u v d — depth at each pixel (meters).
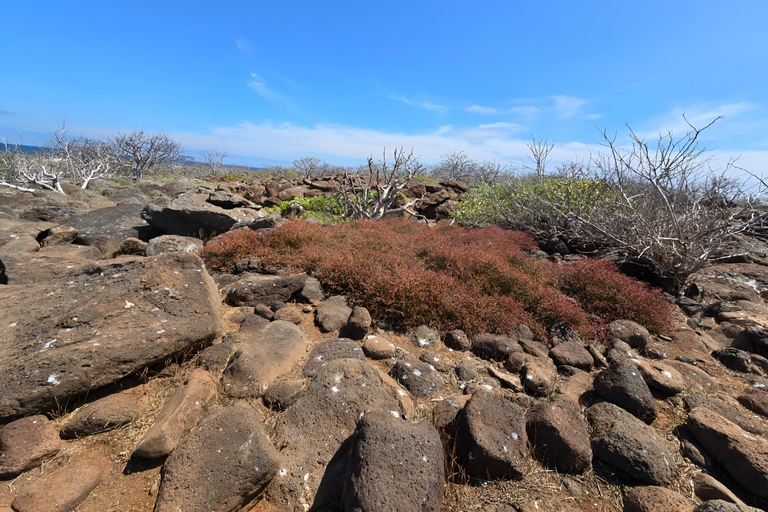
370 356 3.67
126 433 2.54
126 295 3.38
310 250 5.93
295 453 2.43
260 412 2.83
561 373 3.70
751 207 5.89
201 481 2.10
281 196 14.27
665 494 2.27
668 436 2.87
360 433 2.23
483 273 5.29
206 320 3.42
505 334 4.15
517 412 2.74
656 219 6.52
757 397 3.31
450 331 4.10
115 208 8.89
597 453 2.63
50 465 2.29
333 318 4.23
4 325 3.11
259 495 2.19
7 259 4.93
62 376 2.60
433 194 13.39
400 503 1.92
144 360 2.94
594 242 8.06
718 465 2.62
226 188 17.05
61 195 11.15
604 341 4.29
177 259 3.81
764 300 5.88
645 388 3.07
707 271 6.93
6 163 16.92
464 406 2.72
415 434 2.22
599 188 8.46
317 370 3.26
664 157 5.83
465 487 2.34
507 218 10.29
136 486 2.21
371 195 10.96
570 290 5.71
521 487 2.36
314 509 2.15
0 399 2.43
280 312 4.26
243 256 6.11
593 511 2.26
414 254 6.35
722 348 4.32
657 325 4.62
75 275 3.82
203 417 2.57
